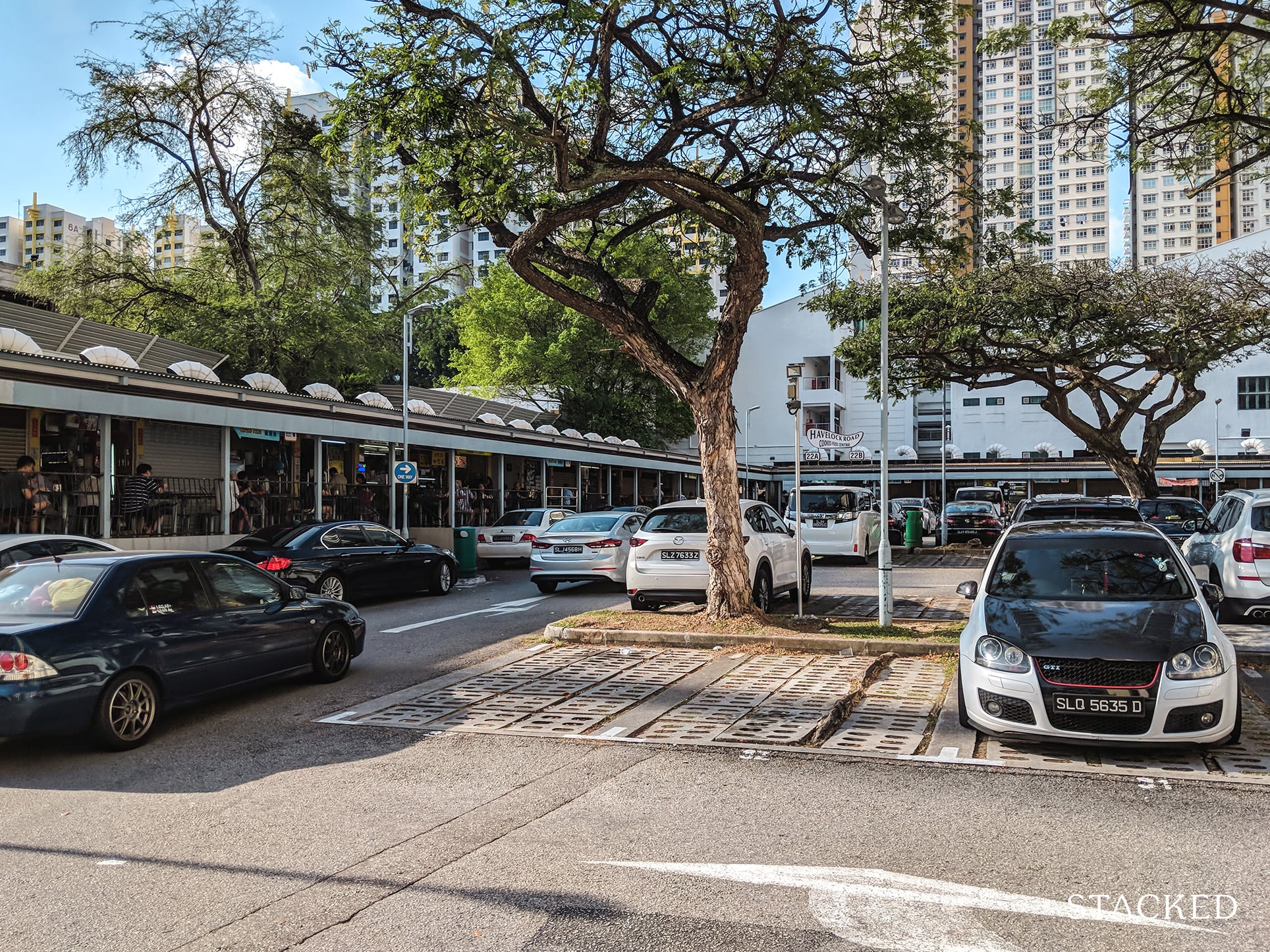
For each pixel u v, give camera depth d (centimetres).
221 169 3209
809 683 871
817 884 411
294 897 407
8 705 618
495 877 425
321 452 2039
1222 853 447
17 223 11788
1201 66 1255
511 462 3105
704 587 1248
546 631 1136
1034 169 12875
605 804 535
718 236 1411
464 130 1027
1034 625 650
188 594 769
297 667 870
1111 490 5350
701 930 366
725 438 1159
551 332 4534
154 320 3069
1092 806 522
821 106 1121
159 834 496
